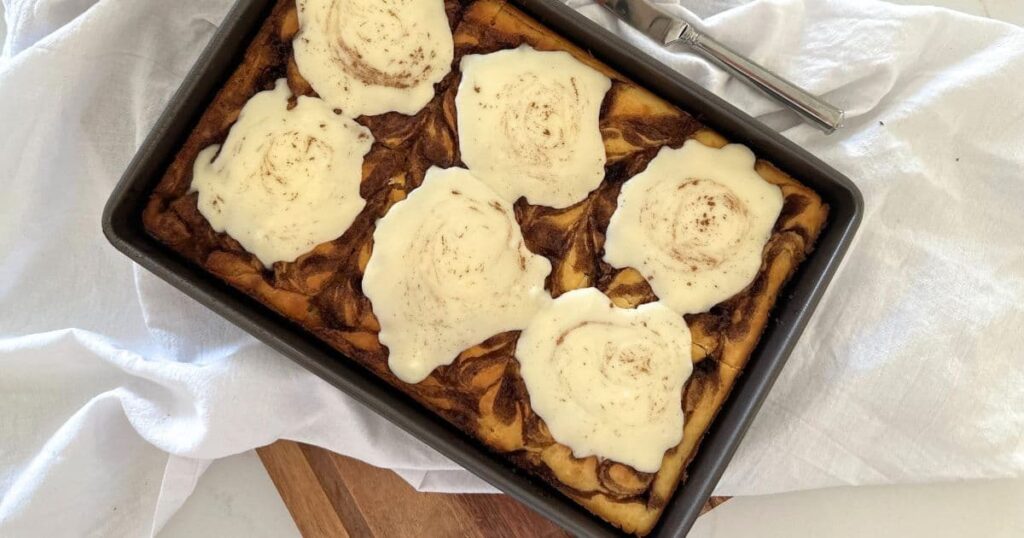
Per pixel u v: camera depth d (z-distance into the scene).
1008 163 0.49
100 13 0.48
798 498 0.51
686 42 0.49
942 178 0.50
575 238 0.44
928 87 0.50
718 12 0.52
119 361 0.49
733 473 0.49
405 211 0.44
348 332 0.44
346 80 0.44
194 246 0.44
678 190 0.44
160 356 0.50
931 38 0.50
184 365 0.49
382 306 0.44
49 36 0.48
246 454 0.52
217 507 0.52
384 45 0.44
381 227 0.44
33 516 0.49
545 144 0.44
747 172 0.45
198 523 0.51
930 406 0.48
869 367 0.49
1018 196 0.49
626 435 0.43
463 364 0.44
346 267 0.44
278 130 0.43
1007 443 0.48
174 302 0.50
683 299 0.44
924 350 0.48
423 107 0.44
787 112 0.50
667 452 0.43
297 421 0.49
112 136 0.50
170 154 0.44
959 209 0.50
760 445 0.49
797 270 0.45
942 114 0.49
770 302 0.44
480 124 0.44
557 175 0.44
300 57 0.44
